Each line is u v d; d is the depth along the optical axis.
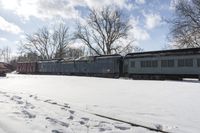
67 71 47.09
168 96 13.21
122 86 19.34
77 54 77.25
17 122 7.15
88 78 30.58
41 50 77.12
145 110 9.66
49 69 52.72
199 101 11.23
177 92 14.60
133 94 14.50
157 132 6.59
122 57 36.41
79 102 12.00
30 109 9.70
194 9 38.44
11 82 27.59
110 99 12.86
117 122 7.75
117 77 36.31
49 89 18.86
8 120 7.41
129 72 34.44
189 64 26.77
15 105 10.62
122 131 6.57
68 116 8.45
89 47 62.94
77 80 27.28
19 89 19.55
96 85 20.92
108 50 61.69
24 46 77.00
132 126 7.23
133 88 17.67
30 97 14.19
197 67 25.97
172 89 16.14
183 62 27.41
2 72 42.53
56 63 50.44
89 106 10.75
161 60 29.94
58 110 9.64
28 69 60.50
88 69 41.81
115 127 7.02
